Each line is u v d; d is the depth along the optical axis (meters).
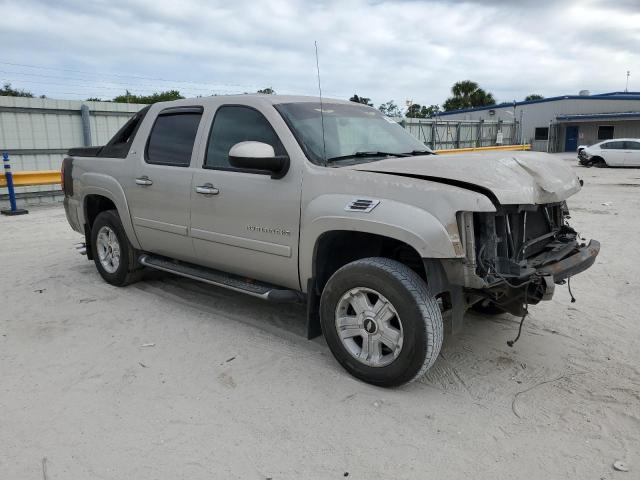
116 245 5.72
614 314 4.95
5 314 5.00
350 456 2.87
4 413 3.28
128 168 5.24
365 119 4.64
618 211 11.17
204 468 2.77
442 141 32.03
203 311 5.07
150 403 3.40
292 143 3.92
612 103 44.53
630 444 2.96
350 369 3.68
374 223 3.36
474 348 4.23
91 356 4.09
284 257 3.97
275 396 3.48
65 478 2.69
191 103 4.82
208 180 4.40
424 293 3.33
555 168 3.88
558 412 3.29
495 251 3.34
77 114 14.06
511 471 2.74
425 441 3.00
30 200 13.00
